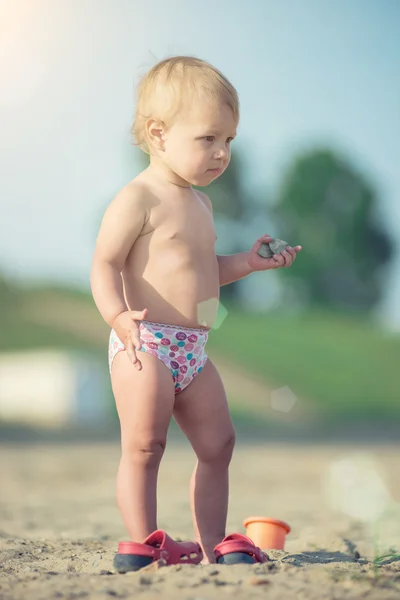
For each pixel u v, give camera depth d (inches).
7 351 1756.9
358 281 3282.5
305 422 1357.0
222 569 154.4
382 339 2148.1
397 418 1454.2
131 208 169.5
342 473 518.6
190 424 175.2
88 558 192.5
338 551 217.8
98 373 1428.4
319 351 1987.0
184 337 169.6
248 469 583.5
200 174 171.0
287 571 154.6
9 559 195.0
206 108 168.6
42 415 1375.5
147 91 174.4
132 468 164.9
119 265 169.8
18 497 398.0
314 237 3248.0
